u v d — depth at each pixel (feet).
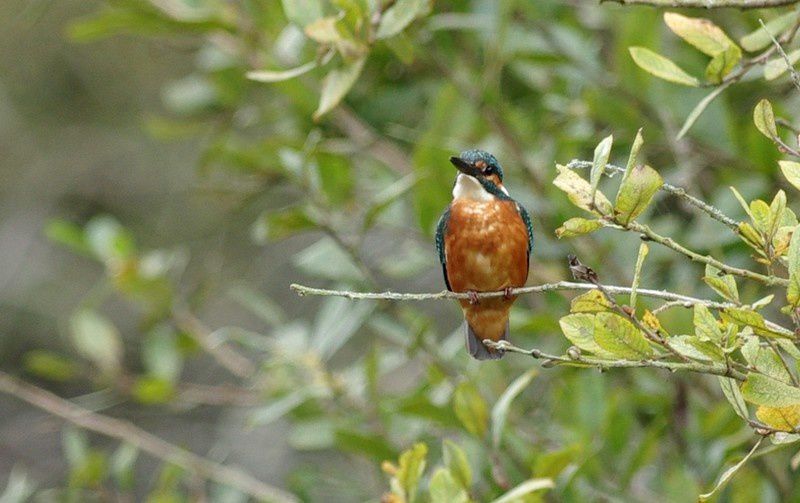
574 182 17.30
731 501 30.25
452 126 36.17
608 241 33.86
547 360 17.08
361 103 39.99
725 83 21.29
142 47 66.49
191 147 67.82
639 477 34.73
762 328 16.20
